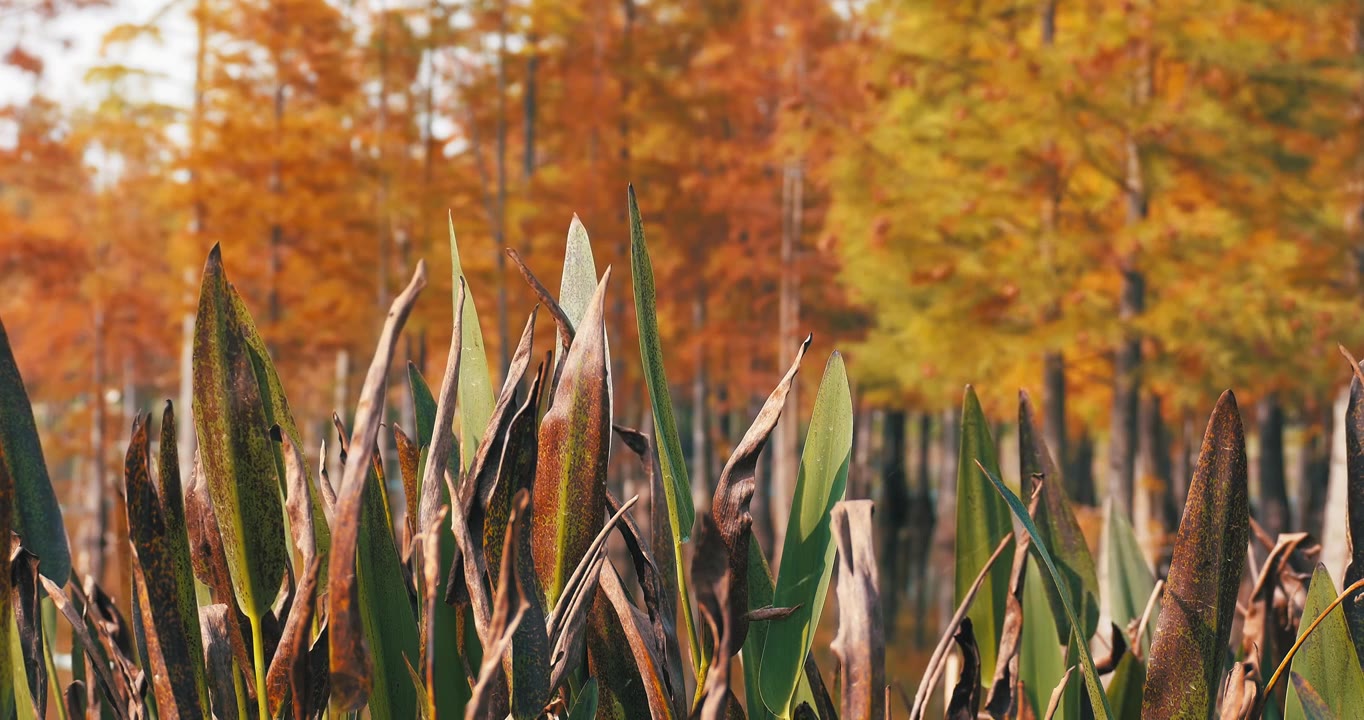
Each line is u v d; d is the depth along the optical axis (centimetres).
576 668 74
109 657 88
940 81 1067
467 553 63
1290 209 992
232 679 68
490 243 1633
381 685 67
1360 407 71
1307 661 71
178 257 1530
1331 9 984
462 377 79
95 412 1769
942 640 74
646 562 74
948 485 2072
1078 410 1409
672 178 1777
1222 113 926
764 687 66
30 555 72
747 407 2134
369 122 1717
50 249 1584
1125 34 944
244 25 1493
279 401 77
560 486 67
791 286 1748
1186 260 974
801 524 69
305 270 1666
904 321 1097
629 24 1934
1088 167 1059
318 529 73
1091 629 87
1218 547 66
